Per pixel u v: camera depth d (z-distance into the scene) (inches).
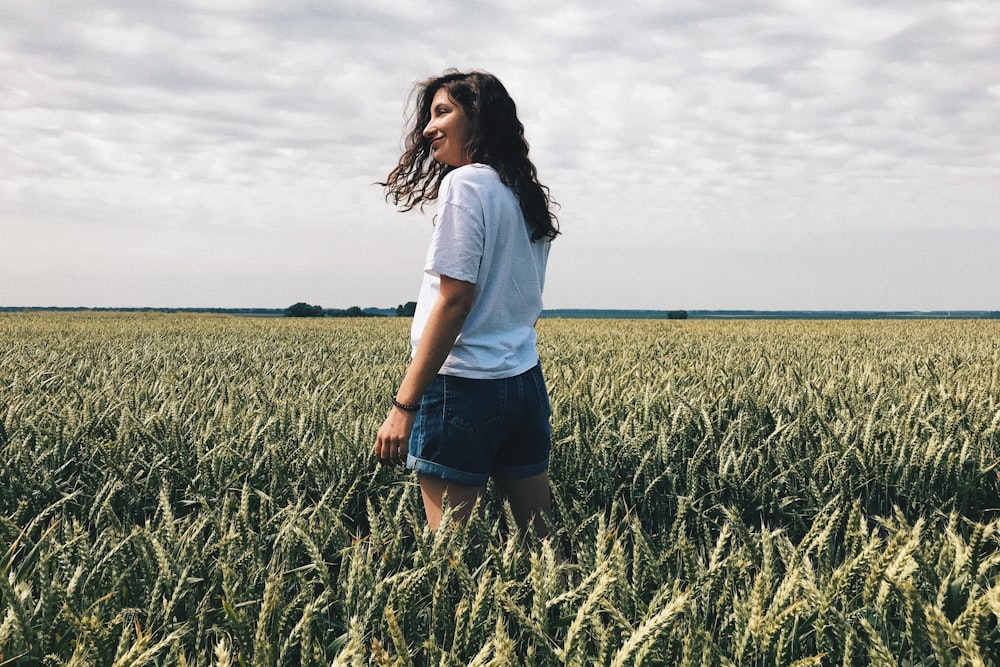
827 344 448.5
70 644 54.5
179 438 117.8
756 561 65.6
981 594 60.7
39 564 62.4
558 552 77.2
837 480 105.8
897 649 56.2
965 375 225.6
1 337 510.6
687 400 149.8
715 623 55.6
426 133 78.5
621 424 125.1
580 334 607.5
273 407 150.8
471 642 51.1
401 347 394.9
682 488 111.6
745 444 121.1
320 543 75.2
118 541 68.8
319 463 107.7
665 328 784.9
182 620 64.1
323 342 468.8
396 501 99.7
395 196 91.0
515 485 82.2
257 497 103.0
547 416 83.2
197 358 319.0
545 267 84.4
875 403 144.9
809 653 57.6
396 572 66.9
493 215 70.5
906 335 595.8
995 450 122.8
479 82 75.3
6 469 99.6
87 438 119.5
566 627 57.8
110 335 558.9
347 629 56.9
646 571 63.6
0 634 50.1
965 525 98.0
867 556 59.3
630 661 46.6
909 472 107.8
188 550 67.4
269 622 53.0
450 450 73.3
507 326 76.2
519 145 77.5
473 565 71.9
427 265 69.1
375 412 134.6
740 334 612.4
